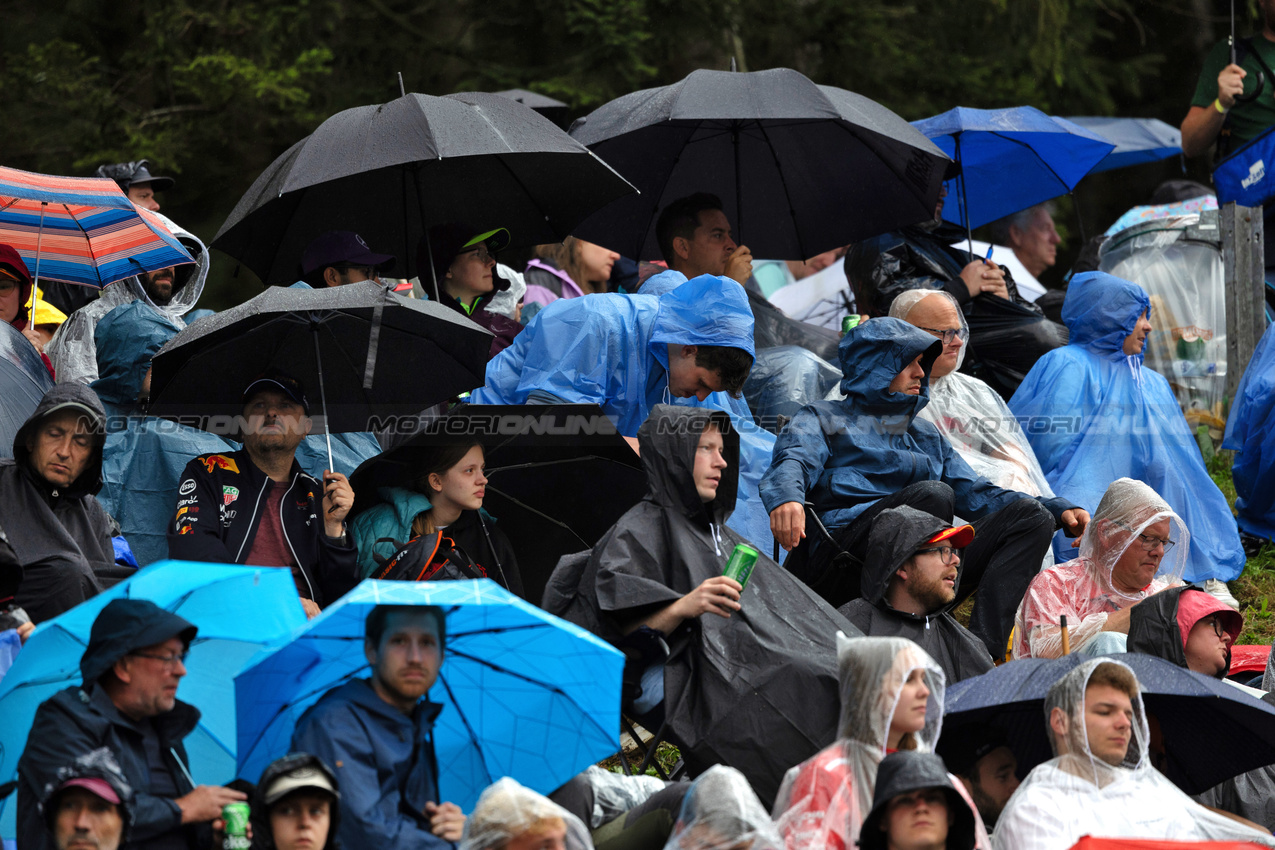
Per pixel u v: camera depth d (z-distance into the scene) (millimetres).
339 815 15250
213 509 21562
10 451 23000
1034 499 24219
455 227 27391
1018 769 19047
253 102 50344
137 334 24547
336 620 16109
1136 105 68688
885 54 55500
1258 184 35938
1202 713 19000
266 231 26703
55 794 14078
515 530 23344
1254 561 31141
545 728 17219
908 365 24734
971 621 23906
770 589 20266
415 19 55375
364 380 21859
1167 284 38281
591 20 51812
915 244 33844
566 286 37031
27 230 26578
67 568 19828
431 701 16797
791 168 31047
